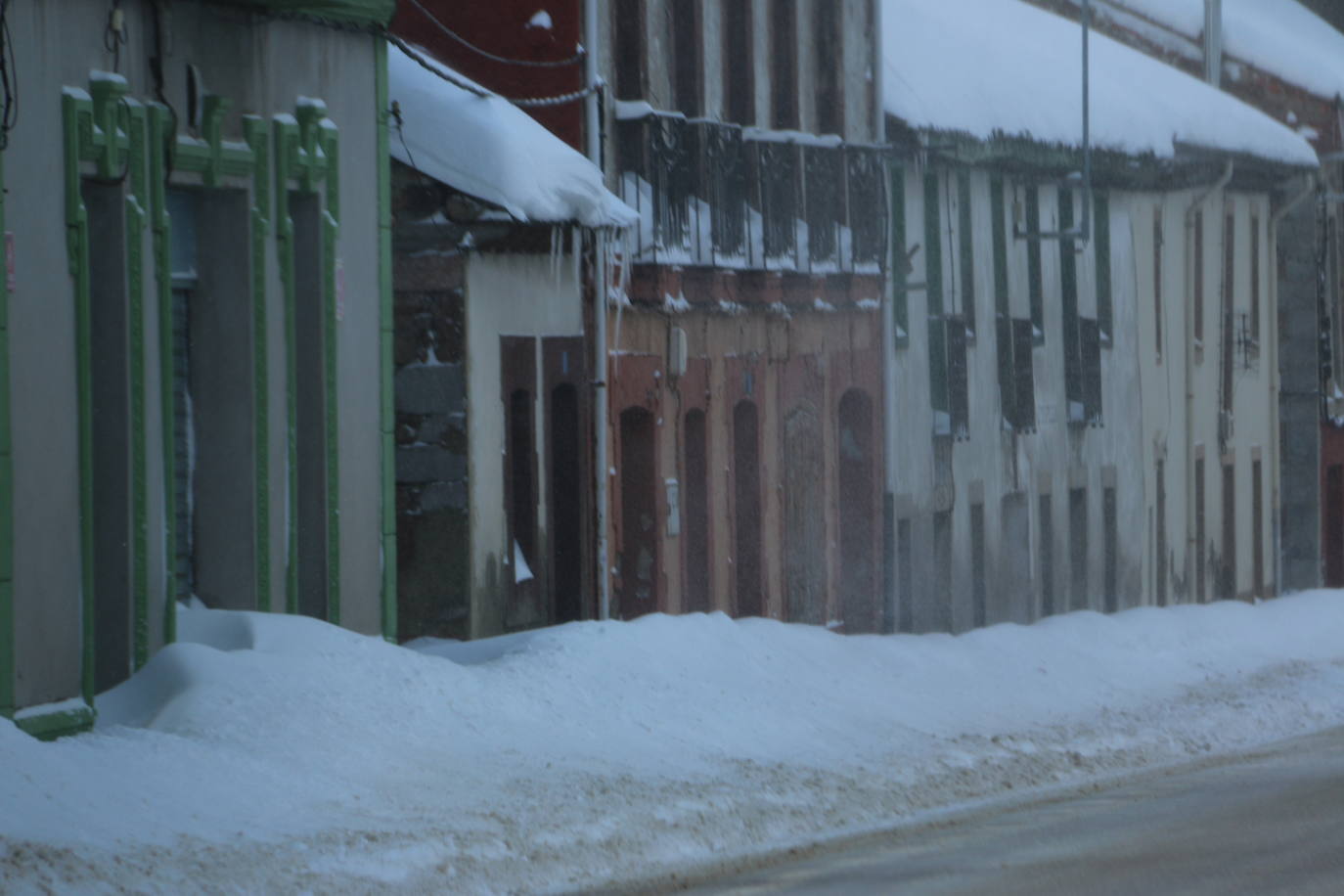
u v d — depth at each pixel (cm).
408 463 4738
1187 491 9188
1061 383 8119
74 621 3250
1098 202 8350
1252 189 9838
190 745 2992
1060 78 8238
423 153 4703
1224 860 2247
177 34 3591
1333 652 7144
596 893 2383
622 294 5262
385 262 4272
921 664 5041
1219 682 5875
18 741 2777
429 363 4725
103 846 2477
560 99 5162
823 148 6391
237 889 2338
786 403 6272
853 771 3606
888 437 6856
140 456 3416
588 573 5166
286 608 3906
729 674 4253
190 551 3812
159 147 3497
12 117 3103
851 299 6612
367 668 3509
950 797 3453
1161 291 8919
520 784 3127
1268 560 10100
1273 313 10125
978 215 7475
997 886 2136
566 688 3797
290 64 3938
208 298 3812
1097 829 2648
